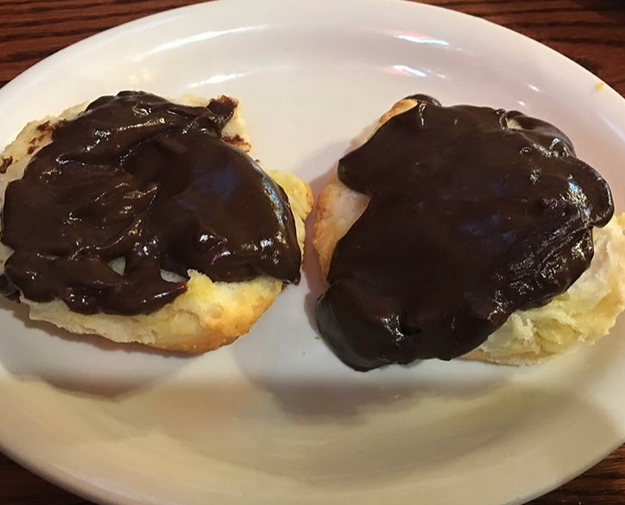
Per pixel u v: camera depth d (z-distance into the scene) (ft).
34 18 0.77
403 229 0.52
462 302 0.48
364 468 0.48
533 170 0.52
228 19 0.71
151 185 0.52
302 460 0.48
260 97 0.69
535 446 0.46
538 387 0.53
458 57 0.71
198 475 0.45
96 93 0.66
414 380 0.54
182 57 0.70
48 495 0.48
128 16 0.78
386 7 0.73
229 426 0.51
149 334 0.51
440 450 0.49
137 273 0.49
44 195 0.51
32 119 0.63
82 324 0.51
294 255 0.53
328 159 0.66
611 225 0.54
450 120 0.58
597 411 0.49
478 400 0.53
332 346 0.54
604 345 0.54
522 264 0.48
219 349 0.54
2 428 0.45
